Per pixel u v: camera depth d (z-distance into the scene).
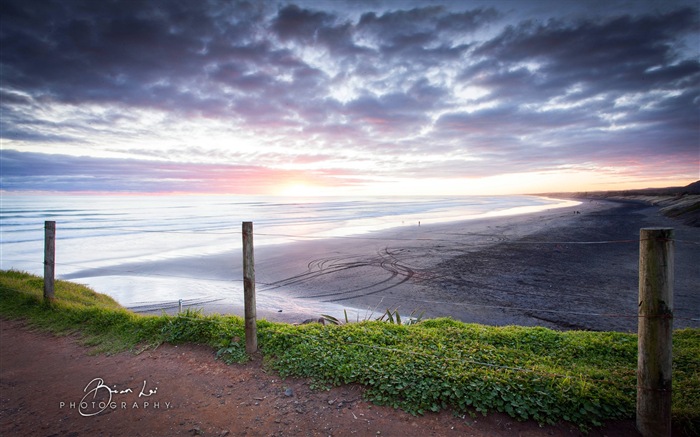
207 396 4.81
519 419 4.04
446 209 83.31
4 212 67.50
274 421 4.24
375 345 5.67
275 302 14.26
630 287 15.59
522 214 61.66
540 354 5.54
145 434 4.10
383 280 17.38
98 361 6.01
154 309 13.39
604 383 4.42
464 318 12.04
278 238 32.81
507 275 17.94
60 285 11.52
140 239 33.12
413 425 4.06
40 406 4.73
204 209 83.88
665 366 3.62
